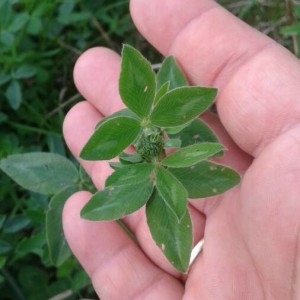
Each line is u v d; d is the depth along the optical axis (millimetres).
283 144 140
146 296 156
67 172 167
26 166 165
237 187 151
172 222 125
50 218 163
